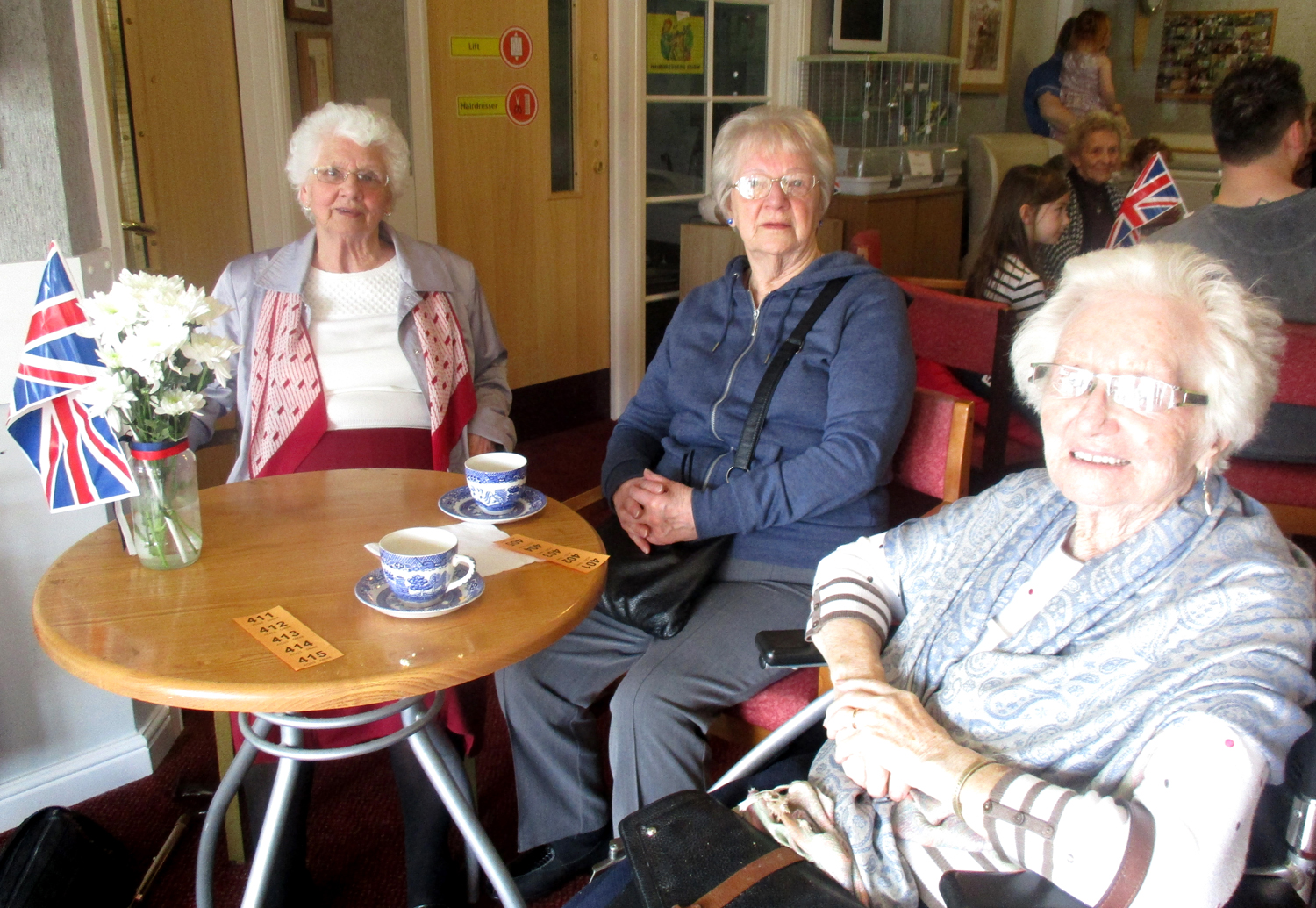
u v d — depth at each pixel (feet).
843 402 5.59
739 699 5.13
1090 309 3.69
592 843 5.70
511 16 11.89
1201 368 3.51
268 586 4.26
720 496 5.57
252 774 5.47
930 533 4.39
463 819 4.47
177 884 5.72
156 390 4.14
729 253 13.33
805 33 15.25
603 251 13.79
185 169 9.13
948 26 17.02
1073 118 17.06
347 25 10.20
